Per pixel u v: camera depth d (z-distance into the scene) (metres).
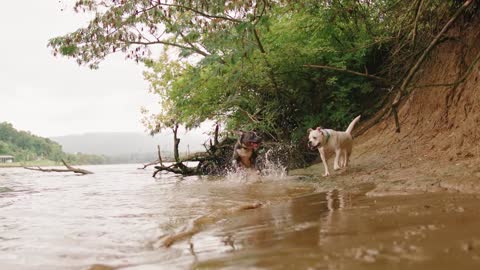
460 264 1.75
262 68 10.44
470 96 6.74
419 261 1.83
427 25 8.42
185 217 4.20
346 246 2.23
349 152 8.25
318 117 11.31
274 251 2.32
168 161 14.84
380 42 9.50
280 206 4.51
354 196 4.59
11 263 2.67
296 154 11.20
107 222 4.15
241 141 9.56
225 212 4.32
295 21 10.75
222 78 11.05
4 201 6.77
